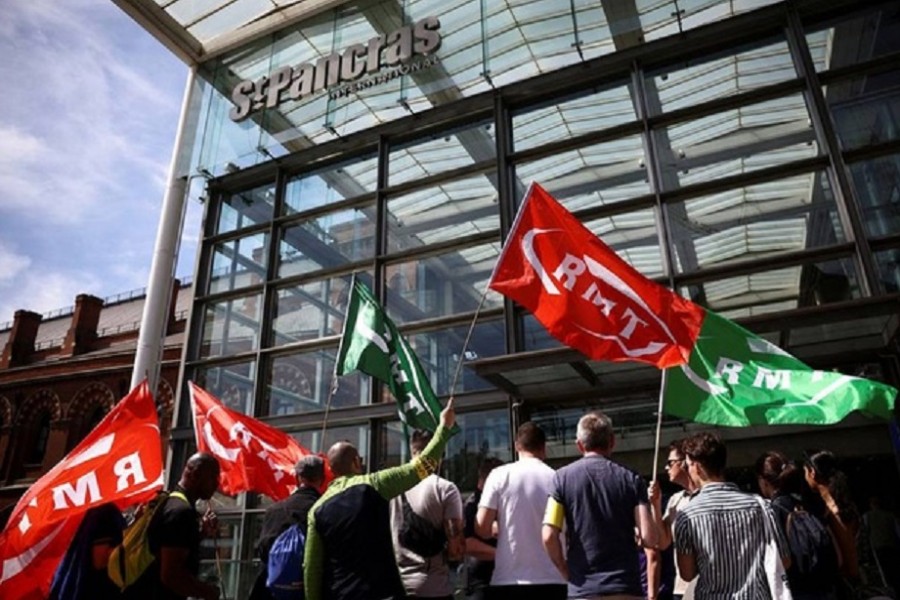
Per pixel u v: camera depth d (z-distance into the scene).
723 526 3.18
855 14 9.29
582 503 3.49
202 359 12.19
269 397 11.35
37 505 4.29
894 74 8.66
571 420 9.01
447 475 9.22
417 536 4.22
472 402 9.45
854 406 4.50
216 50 14.64
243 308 12.34
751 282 8.48
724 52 9.98
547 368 8.05
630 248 9.40
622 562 3.35
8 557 4.15
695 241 9.05
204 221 13.47
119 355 29.03
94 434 4.54
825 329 6.95
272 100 13.43
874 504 6.97
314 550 3.42
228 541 10.44
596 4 10.89
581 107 10.69
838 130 8.69
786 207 8.67
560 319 4.66
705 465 3.46
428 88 11.77
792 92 9.16
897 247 7.78
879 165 8.28
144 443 4.64
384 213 11.68
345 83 12.73
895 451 7.17
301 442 10.65
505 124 11.11
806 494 4.58
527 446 4.31
